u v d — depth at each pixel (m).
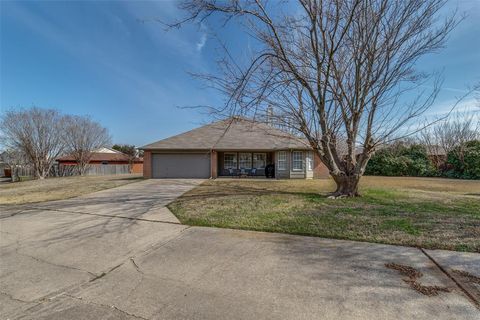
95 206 7.71
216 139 19.52
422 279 2.95
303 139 11.30
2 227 5.55
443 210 6.50
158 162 18.77
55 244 4.43
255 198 8.71
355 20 7.46
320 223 5.39
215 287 2.86
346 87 8.27
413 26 7.23
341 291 2.72
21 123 24.16
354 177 8.69
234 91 7.70
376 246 4.08
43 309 2.49
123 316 2.35
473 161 19.83
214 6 6.86
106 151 37.59
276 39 7.75
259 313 2.36
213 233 4.90
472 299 2.52
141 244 4.36
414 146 23.41
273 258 3.64
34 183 17.27
